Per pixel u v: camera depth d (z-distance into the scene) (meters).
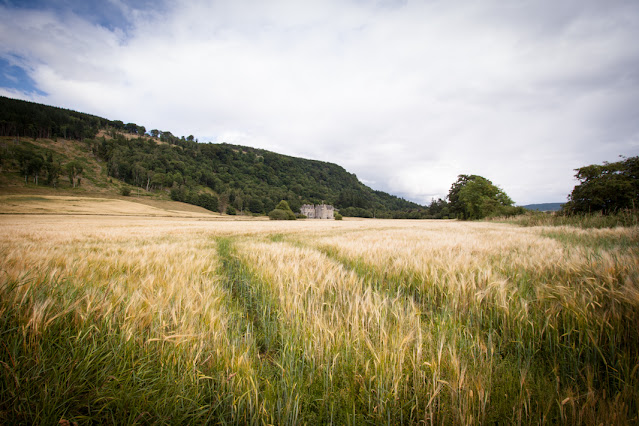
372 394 1.77
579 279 3.07
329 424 1.69
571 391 1.65
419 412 1.67
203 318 2.42
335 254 6.87
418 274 4.02
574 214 24.12
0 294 2.08
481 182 53.81
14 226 23.61
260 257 5.70
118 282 3.10
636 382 1.65
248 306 3.82
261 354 2.55
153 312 2.31
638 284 2.39
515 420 1.54
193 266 4.74
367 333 2.19
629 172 22.89
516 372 1.94
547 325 2.28
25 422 1.47
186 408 1.65
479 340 2.25
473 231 16.22
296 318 2.52
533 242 7.81
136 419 1.56
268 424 1.57
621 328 2.06
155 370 1.88
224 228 24.86
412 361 1.82
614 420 1.43
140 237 13.16
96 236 13.22
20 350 1.75
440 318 2.70
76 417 1.49
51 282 2.64
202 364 1.92
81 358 1.79
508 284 3.20
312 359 2.00
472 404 1.56
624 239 7.52
